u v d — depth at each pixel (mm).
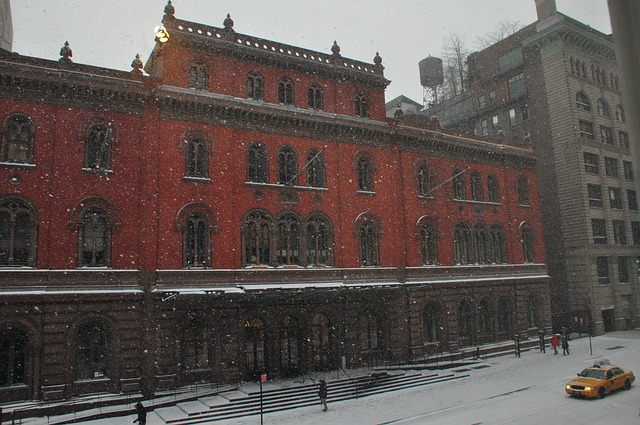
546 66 55375
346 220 36781
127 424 23688
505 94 60375
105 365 27797
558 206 53469
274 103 35469
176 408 26188
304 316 33500
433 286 39344
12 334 25828
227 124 33344
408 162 41031
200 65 33625
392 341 36906
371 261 37938
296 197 35062
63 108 28703
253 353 31922
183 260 30594
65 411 25047
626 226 55094
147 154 30500
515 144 48781
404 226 39719
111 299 27938
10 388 25156
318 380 30609
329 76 38344
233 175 32969
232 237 32188
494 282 43969
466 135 44969
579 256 51250
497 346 41656
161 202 30500
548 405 24500
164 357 28750
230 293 29062
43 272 26672
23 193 27062
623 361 35562
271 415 25031
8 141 27375
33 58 27922
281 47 36531
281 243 34281
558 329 51000
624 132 58062
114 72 30000
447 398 27141
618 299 52438
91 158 29344
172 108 31719
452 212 42938
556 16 53375
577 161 51906
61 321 26625
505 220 46719
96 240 28891
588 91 55188
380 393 29344
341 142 37688
